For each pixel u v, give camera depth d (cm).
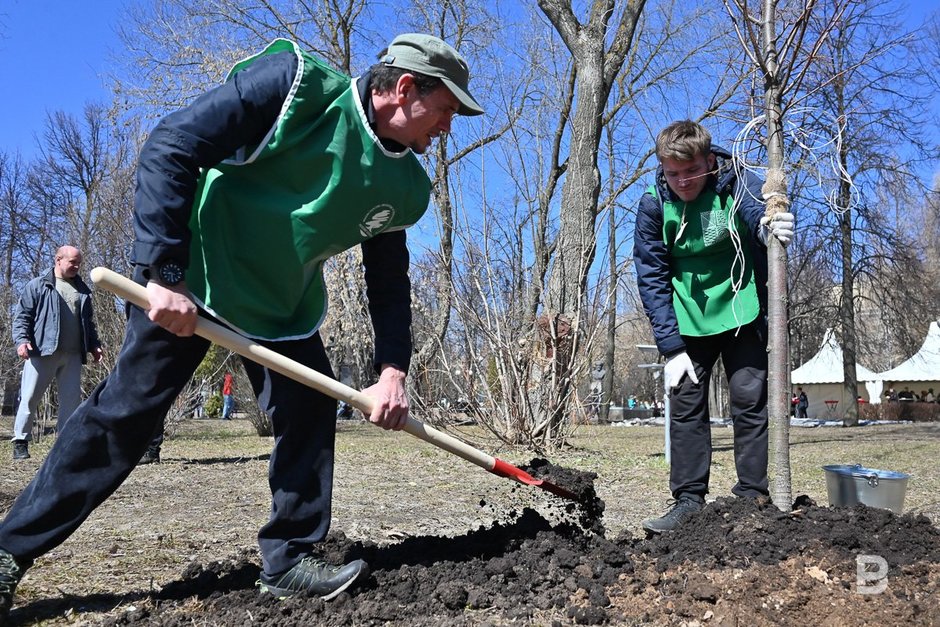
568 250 973
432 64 256
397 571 285
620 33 1074
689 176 358
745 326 376
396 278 297
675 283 386
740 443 376
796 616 255
